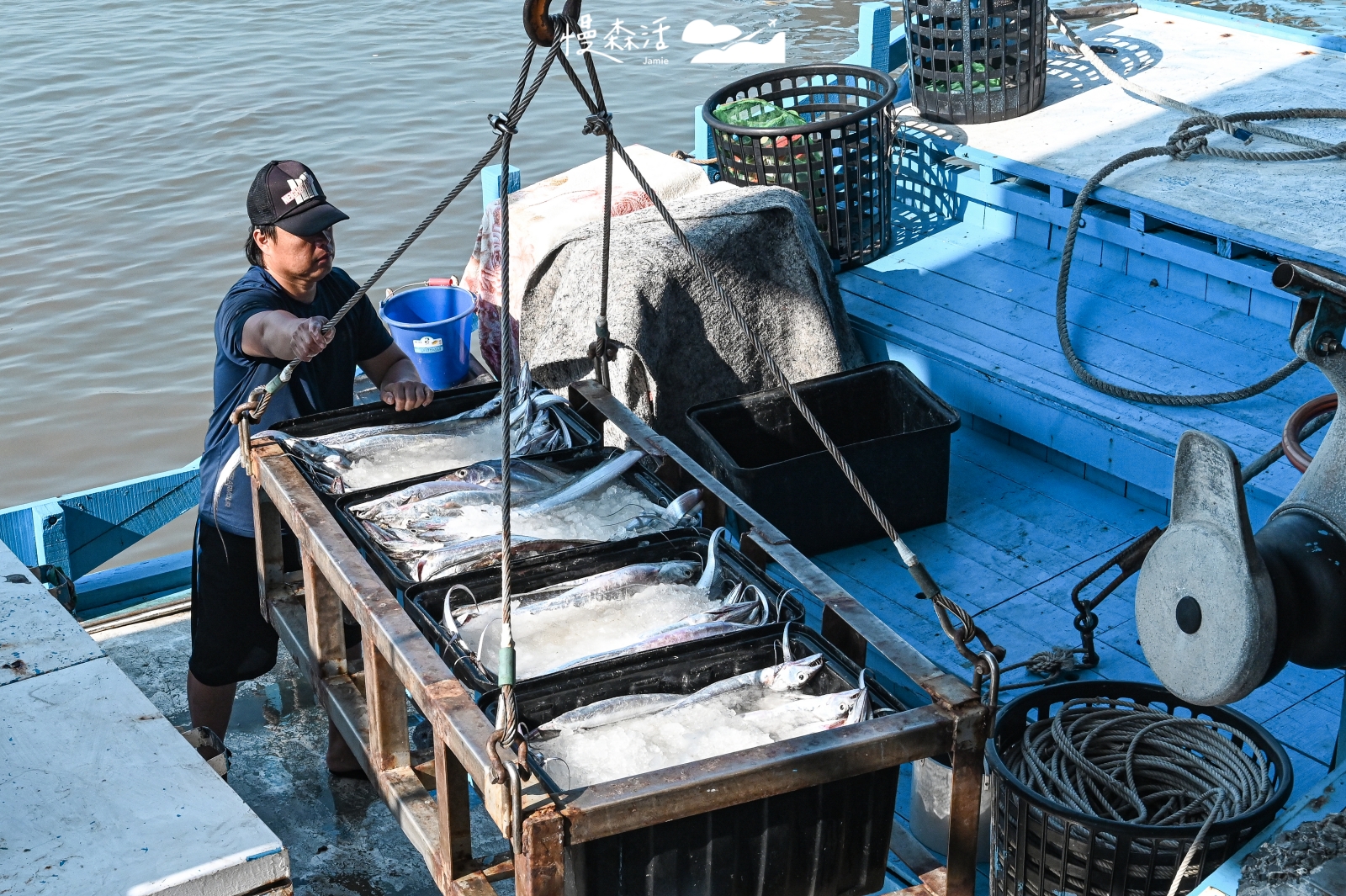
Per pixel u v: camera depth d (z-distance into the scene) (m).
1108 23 7.43
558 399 3.68
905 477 4.55
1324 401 2.59
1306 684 3.78
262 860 2.32
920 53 6.18
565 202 5.44
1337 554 2.16
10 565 3.24
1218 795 2.78
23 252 10.56
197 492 4.86
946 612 2.40
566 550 2.93
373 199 11.10
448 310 5.81
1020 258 5.79
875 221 5.84
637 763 2.35
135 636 4.71
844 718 2.40
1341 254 4.56
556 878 2.10
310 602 3.14
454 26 15.90
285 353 3.47
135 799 2.45
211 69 14.42
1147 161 5.57
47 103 13.49
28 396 8.95
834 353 5.14
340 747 3.91
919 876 2.60
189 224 10.96
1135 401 4.63
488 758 2.16
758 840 2.30
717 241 4.91
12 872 2.26
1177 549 2.23
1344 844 2.30
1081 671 3.88
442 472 3.29
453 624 2.67
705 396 5.06
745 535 3.09
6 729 2.63
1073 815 2.73
